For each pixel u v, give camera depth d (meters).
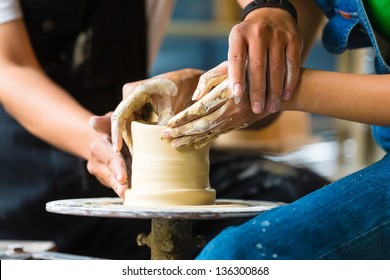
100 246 2.38
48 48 2.33
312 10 1.93
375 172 1.33
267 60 1.33
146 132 1.42
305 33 1.94
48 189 2.28
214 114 1.34
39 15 2.25
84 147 1.82
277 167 2.39
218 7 5.62
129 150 1.59
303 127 4.19
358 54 3.69
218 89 1.32
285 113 4.03
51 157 2.27
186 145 1.40
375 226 1.24
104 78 2.35
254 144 3.88
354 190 1.29
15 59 2.04
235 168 2.38
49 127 1.89
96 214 1.22
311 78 1.34
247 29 1.35
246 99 1.33
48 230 2.33
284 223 1.23
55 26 2.28
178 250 1.39
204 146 1.43
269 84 1.33
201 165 1.44
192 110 1.34
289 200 2.27
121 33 2.38
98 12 2.32
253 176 2.35
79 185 2.27
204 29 5.46
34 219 2.31
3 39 2.04
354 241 1.23
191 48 5.77
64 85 2.35
